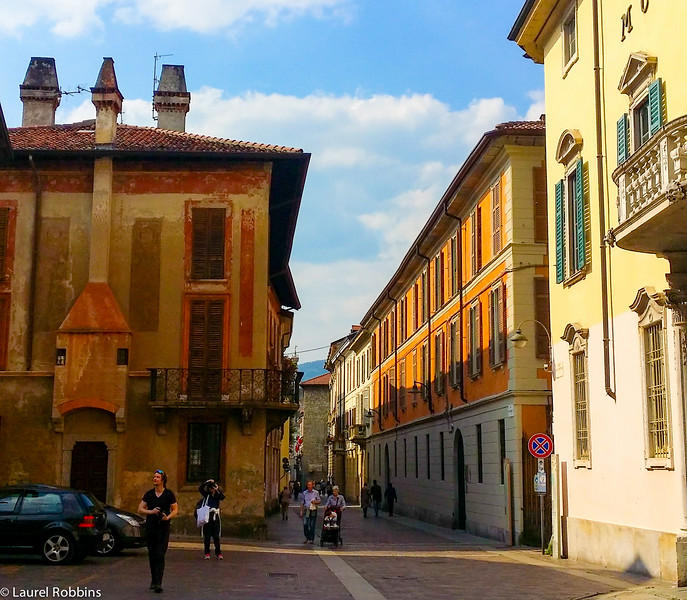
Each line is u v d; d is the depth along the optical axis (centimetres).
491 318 3042
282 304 4388
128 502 2600
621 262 1773
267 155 2741
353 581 1628
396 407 5222
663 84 1589
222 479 2638
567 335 2048
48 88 3350
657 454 1606
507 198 2847
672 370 1520
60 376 2630
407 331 4909
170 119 3403
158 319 2705
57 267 2723
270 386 2684
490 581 1642
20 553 1945
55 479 2602
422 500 4341
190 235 2748
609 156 1842
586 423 1973
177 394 2652
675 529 1515
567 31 2159
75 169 2769
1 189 2755
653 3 1645
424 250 4269
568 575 1731
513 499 2758
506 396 2814
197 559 1964
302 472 10000
